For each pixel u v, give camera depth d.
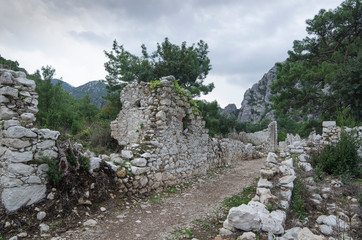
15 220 4.31
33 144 4.90
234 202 6.54
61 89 17.09
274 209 4.89
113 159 7.01
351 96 16.39
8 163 4.54
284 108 21.12
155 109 8.84
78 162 5.51
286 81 20.59
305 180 7.26
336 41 23.73
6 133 4.71
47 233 4.29
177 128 9.38
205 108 25.78
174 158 8.84
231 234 4.17
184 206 6.23
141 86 10.03
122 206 5.87
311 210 5.48
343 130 10.09
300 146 10.72
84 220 4.89
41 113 13.66
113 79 21.02
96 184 5.73
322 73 19.11
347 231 4.36
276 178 6.27
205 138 11.60
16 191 4.47
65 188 5.10
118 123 11.40
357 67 15.90
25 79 5.48
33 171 4.79
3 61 18.11
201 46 24.00
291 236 3.92
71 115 14.80
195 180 9.55
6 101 5.02
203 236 4.46
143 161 7.29
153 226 4.92
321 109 20.27
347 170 8.20
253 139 28.48
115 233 4.53
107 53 21.00
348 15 20.83
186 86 21.02
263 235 4.09
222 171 11.66
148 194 7.09
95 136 11.80
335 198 6.20
